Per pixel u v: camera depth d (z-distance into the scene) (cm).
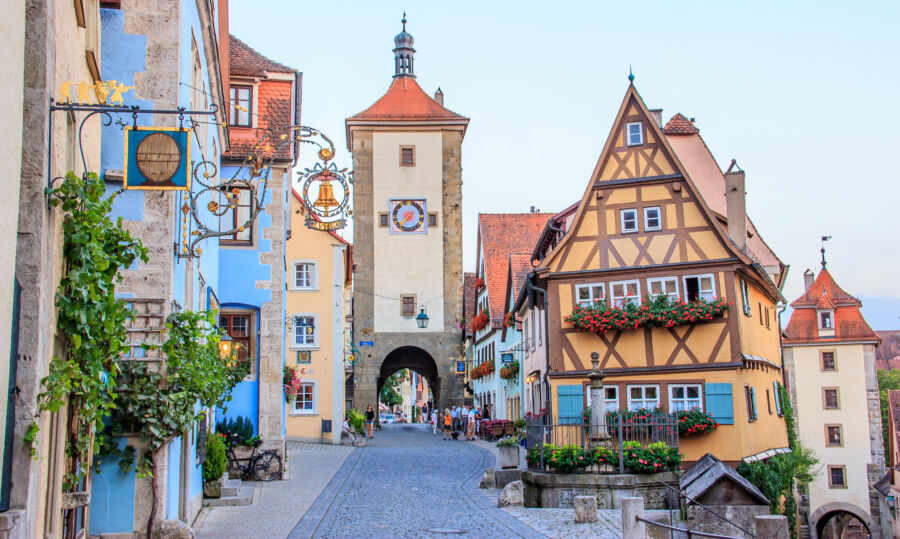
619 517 1591
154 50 1199
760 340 2636
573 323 2412
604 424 1867
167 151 850
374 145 5056
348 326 5984
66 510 864
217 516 1491
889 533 3781
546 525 1490
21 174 697
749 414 2364
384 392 9588
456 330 4938
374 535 1335
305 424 3503
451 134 5084
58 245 744
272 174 2303
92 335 807
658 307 2347
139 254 880
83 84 815
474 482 2175
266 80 2355
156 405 1122
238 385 2253
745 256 2334
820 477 4909
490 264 4728
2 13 642
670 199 2427
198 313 1212
